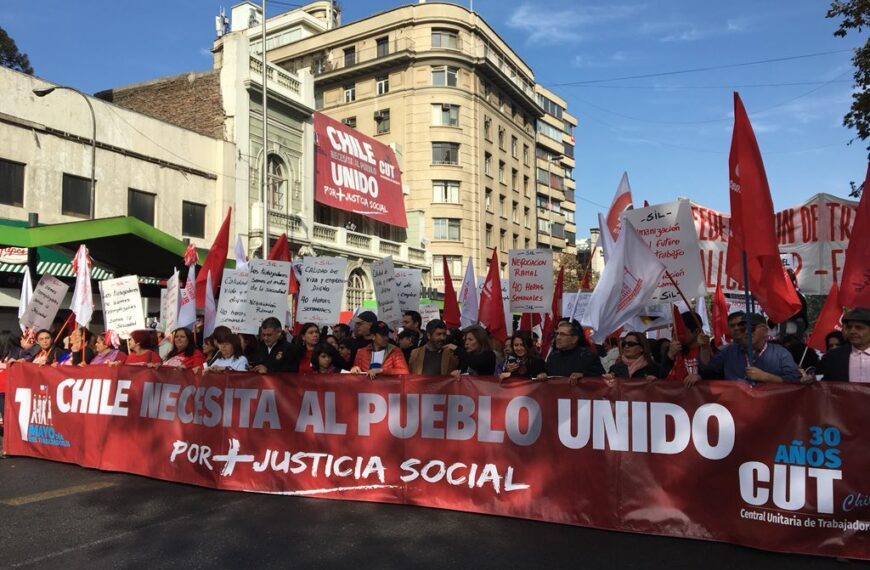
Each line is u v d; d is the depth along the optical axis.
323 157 28.84
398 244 33.97
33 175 17.23
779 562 4.38
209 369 6.55
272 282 7.69
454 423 5.62
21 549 4.68
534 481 5.31
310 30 51.19
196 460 6.49
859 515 4.37
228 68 24.03
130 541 4.85
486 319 9.24
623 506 5.01
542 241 61.66
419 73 43.81
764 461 4.63
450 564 4.39
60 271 16.09
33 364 7.78
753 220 5.06
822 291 8.05
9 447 7.87
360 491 5.88
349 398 5.98
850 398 4.44
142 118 20.41
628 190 7.82
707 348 5.62
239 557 4.54
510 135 51.69
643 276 5.74
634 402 5.04
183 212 21.67
